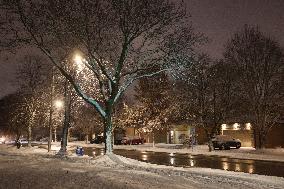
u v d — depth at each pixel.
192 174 18.98
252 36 43.03
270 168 25.52
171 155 39.78
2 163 18.41
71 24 25.20
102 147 60.75
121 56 27.34
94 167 18.30
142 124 57.91
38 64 52.03
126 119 58.72
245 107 46.06
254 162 30.33
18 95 64.75
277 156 35.75
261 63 42.97
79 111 68.06
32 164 18.22
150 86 58.53
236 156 36.03
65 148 36.34
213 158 34.97
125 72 28.23
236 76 43.59
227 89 43.66
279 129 51.91
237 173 20.53
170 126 58.78
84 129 77.56
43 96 50.91
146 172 17.81
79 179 12.77
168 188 12.60
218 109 43.88
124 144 70.88
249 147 52.91
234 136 56.16
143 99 58.56
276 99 43.25
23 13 24.94
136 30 26.55
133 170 18.56
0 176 12.59
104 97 28.50
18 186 10.81
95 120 72.69
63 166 17.75
